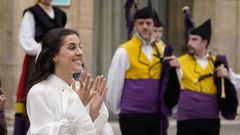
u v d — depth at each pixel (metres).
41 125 4.76
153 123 8.45
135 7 8.92
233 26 14.27
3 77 12.41
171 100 8.30
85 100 4.98
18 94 8.89
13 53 12.40
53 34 4.96
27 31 8.95
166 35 14.62
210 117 8.39
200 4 14.23
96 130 5.02
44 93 4.82
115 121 13.70
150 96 8.38
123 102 8.45
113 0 14.07
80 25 12.89
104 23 14.00
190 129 8.39
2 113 5.67
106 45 14.05
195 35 8.38
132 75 8.41
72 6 12.80
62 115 4.78
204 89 8.37
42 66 4.95
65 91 4.88
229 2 14.22
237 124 13.88
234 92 8.30
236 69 14.35
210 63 8.42
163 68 8.41
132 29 8.98
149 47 8.47
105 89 5.07
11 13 12.37
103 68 14.03
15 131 8.85
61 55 4.92
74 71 4.95
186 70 8.38
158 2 14.59
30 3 12.38
